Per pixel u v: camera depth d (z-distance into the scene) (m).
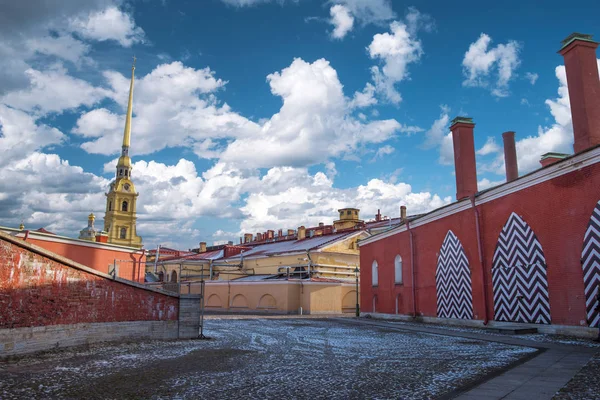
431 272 27.61
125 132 145.38
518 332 18.44
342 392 8.20
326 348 14.95
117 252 35.12
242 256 56.75
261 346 15.61
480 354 12.95
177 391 8.34
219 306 47.34
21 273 12.30
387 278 33.50
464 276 24.03
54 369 10.53
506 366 10.73
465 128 26.00
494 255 21.62
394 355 13.08
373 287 35.84
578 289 16.61
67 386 8.70
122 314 16.14
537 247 18.83
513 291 20.20
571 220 17.05
